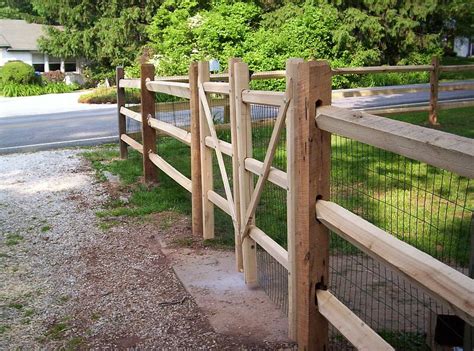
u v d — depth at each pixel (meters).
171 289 3.53
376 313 3.04
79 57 29.95
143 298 3.42
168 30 16.98
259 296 3.37
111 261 4.06
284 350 2.76
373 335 2.09
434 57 8.97
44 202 5.71
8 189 6.29
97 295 3.49
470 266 1.97
